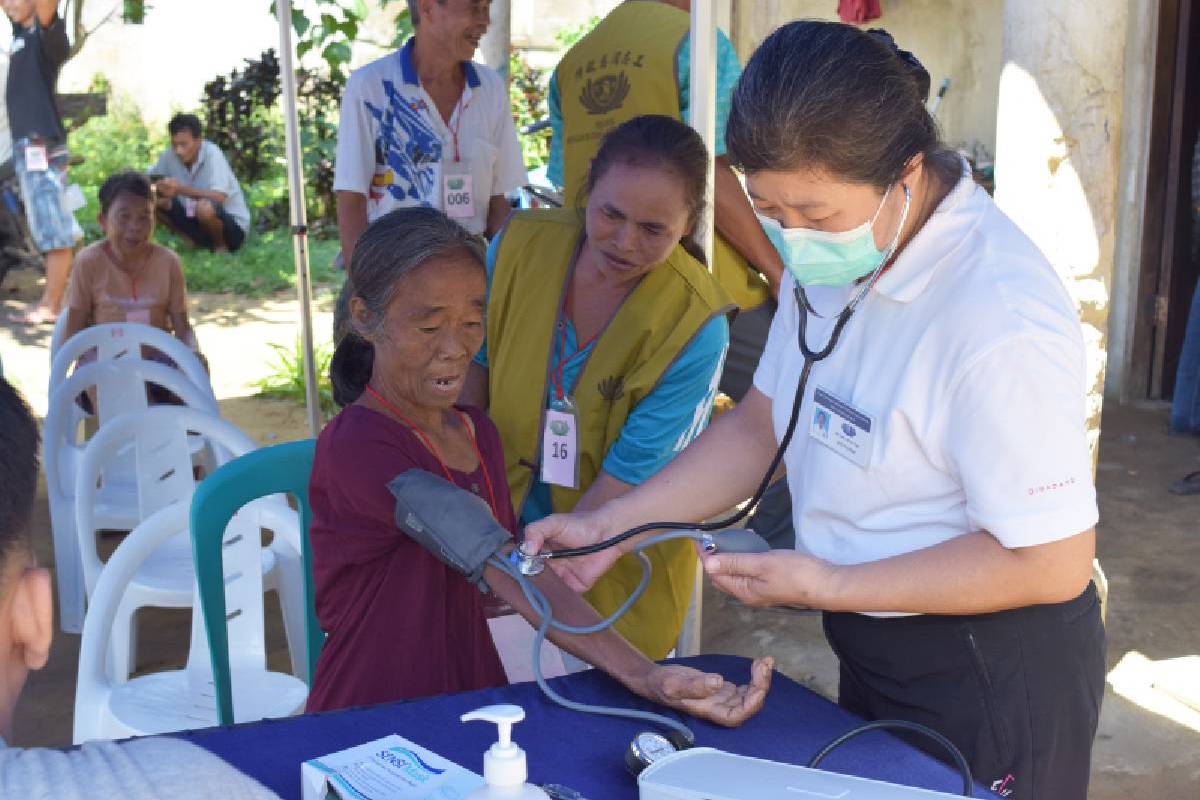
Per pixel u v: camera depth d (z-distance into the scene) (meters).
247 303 9.97
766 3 6.93
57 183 9.13
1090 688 1.83
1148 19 6.73
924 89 1.64
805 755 1.62
